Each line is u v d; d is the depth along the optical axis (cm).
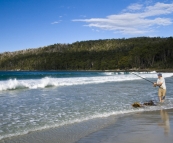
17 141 542
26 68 16300
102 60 13612
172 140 530
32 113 883
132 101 1194
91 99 1266
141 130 625
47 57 16325
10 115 846
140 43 16375
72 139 555
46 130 640
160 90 1188
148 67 11131
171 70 9400
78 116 828
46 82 2136
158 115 842
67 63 14950
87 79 2912
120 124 704
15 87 1855
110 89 1827
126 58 11888
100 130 635
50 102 1159
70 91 1677
